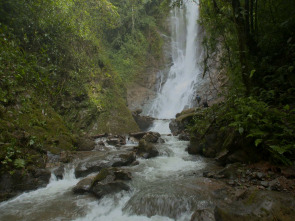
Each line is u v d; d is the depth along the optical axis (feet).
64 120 29.25
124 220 11.33
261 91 18.79
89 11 43.78
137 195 12.95
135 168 18.69
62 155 20.51
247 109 15.16
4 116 18.86
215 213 9.11
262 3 22.80
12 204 13.44
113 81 42.80
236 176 13.64
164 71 67.31
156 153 22.63
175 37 74.18
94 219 11.57
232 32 23.76
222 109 21.04
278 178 11.69
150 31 71.61
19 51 24.14
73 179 17.69
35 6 26.81
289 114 14.05
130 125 38.17
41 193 15.06
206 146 21.39
